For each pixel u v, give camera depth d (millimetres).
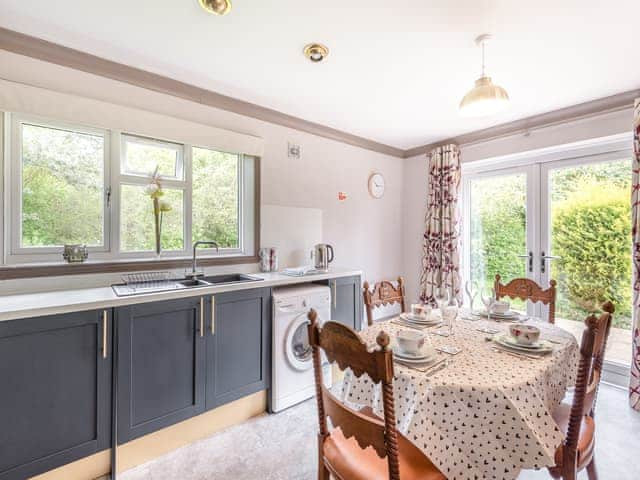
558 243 2992
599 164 2746
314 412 2236
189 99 2361
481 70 2131
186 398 1840
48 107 1801
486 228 3529
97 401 1548
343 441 1236
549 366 1252
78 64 1923
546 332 1641
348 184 3479
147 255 2283
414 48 1877
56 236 1970
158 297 1720
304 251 3082
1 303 1478
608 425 2051
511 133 3105
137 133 2125
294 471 1675
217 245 2424
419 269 3957
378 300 2205
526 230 3207
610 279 2688
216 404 1962
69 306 1459
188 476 1636
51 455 1437
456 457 1078
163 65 2072
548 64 2043
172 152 2424
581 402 1129
